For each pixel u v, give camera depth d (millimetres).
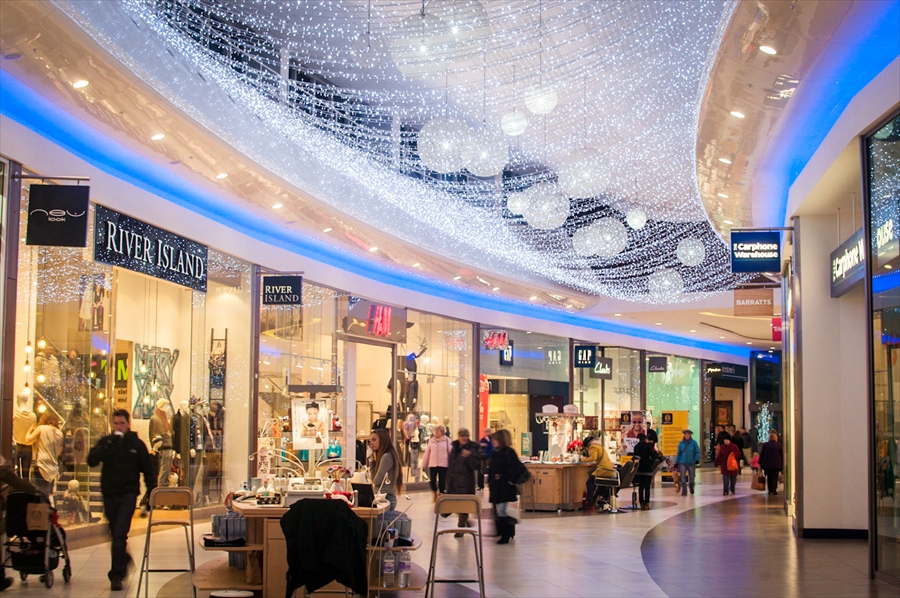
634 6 13508
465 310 24422
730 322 30062
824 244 13031
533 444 27938
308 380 17703
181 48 12188
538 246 26562
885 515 9109
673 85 16859
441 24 8312
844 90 9789
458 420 24234
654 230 30141
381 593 8422
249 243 15445
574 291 27125
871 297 9281
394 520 8312
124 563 8438
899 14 7797
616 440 28328
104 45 9805
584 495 17672
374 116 20781
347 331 19078
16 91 10305
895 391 8680
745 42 8625
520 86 17578
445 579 8539
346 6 14344
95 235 11438
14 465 10039
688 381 36781
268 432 16109
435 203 21016
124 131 11617
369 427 21656
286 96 16094
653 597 8367
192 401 14297
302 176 15312
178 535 12500
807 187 11930
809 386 12922
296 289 15445
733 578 9398
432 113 20578
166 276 13148
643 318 29625
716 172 13391
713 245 29016
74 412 11422
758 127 11086
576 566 10180
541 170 25781
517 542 12320
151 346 13445
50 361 10781
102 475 8547
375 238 18547
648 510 17422
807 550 11547
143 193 12500
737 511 17188
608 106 18703
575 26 14383
